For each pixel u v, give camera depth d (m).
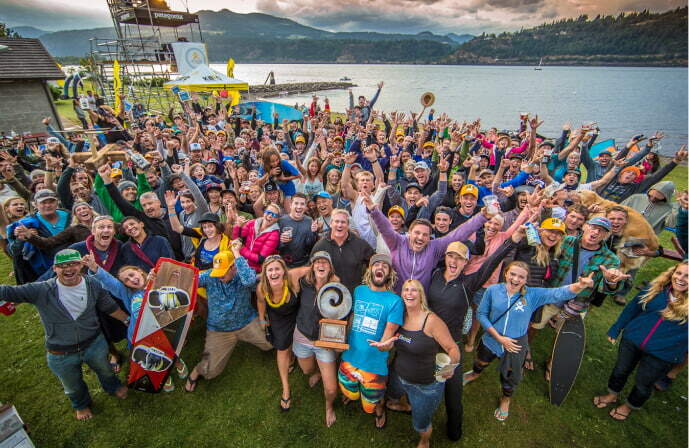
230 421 4.05
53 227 4.83
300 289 3.98
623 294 5.84
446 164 5.62
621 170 6.58
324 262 3.77
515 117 49.69
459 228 4.34
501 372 3.92
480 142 11.24
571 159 7.55
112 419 4.05
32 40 17.89
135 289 3.91
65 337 3.60
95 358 3.83
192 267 4.01
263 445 3.81
